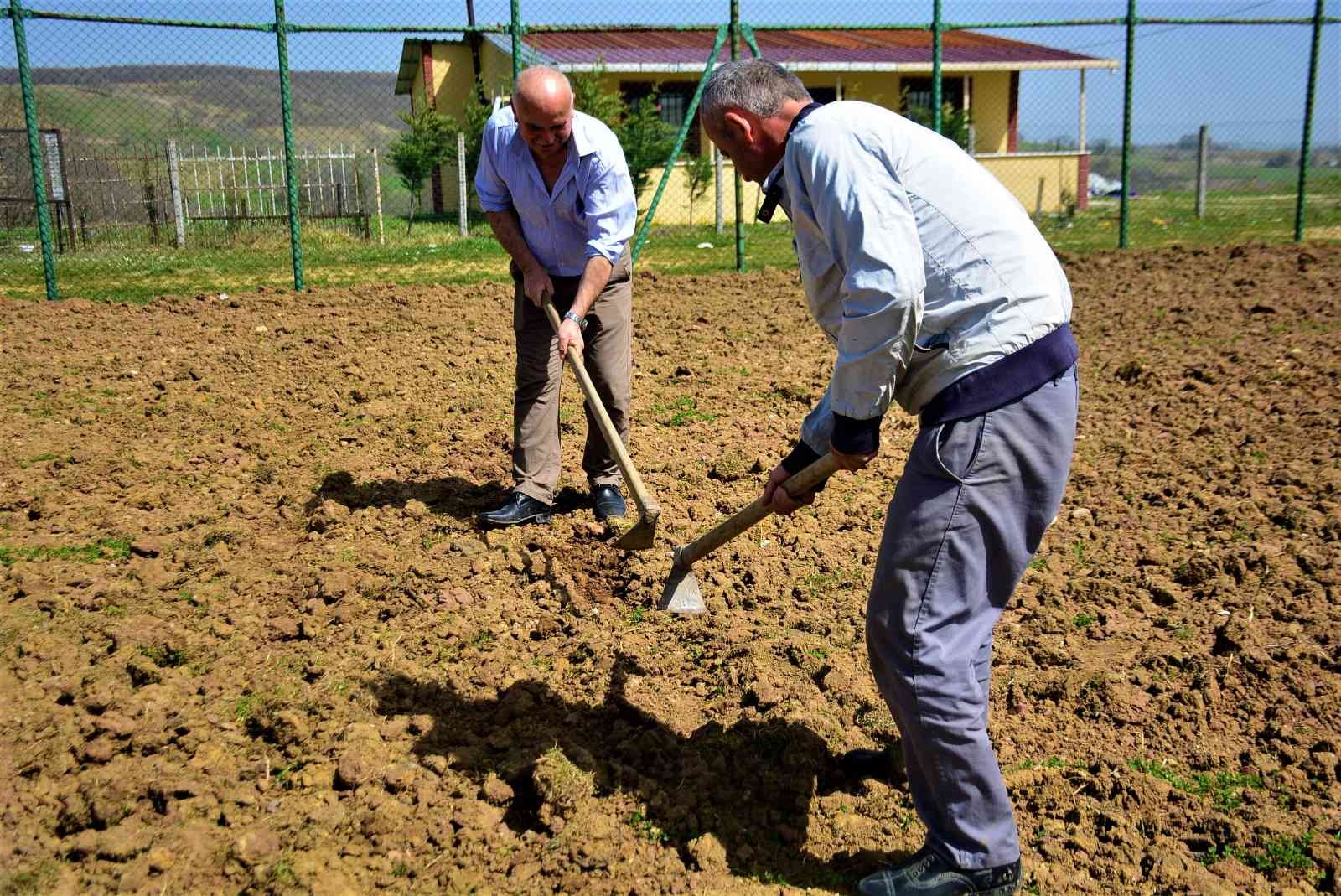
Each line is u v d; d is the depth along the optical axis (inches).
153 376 270.2
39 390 255.3
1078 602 163.2
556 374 187.9
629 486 140.9
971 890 101.8
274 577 167.5
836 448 101.4
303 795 119.5
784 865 111.8
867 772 124.8
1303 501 191.9
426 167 842.2
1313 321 320.8
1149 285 394.6
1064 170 924.6
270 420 241.9
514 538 183.0
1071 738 130.8
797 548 180.1
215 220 679.7
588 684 141.1
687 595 127.8
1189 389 263.1
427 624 155.2
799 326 342.0
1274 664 140.3
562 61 833.5
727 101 103.1
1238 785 122.4
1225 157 1151.0
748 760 125.0
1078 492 205.6
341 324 332.8
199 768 122.0
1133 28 474.0
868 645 105.0
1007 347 96.3
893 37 1067.9
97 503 194.5
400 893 107.0
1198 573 167.0
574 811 115.8
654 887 108.2
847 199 93.2
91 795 114.9
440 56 916.6
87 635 148.7
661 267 489.1
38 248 614.9
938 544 99.0
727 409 257.8
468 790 120.3
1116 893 107.7
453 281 433.4
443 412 250.4
